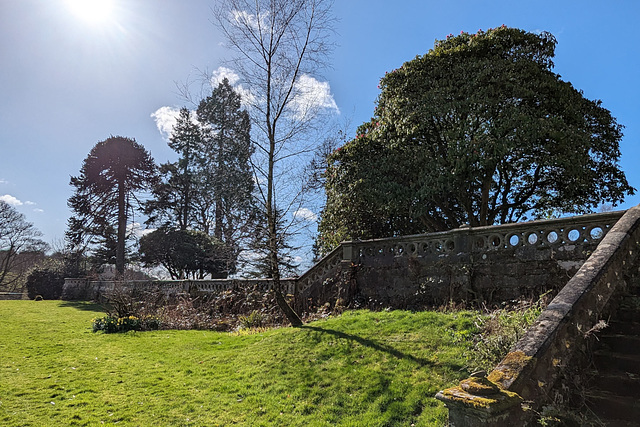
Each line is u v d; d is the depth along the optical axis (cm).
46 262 3644
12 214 4112
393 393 515
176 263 2678
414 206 1300
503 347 488
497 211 1509
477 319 656
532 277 757
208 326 1337
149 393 632
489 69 1221
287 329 908
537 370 361
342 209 1432
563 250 721
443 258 910
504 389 330
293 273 1327
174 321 1384
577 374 394
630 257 512
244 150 1030
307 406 538
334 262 1195
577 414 356
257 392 609
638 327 435
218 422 520
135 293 2008
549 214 1620
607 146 1394
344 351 684
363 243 1120
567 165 1156
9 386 662
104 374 738
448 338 625
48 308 2036
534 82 1222
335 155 1430
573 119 1245
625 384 378
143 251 2775
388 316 809
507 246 806
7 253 4153
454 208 1562
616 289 477
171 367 779
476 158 1167
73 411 556
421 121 1284
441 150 1351
